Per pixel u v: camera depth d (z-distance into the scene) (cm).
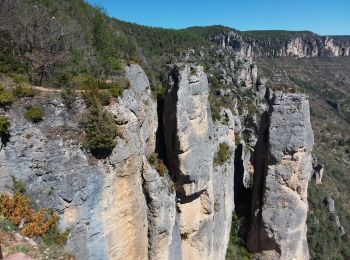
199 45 11100
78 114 2219
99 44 4119
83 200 2216
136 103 2589
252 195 4206
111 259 2416
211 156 3400
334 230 6550
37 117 2073
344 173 9606
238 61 10156
